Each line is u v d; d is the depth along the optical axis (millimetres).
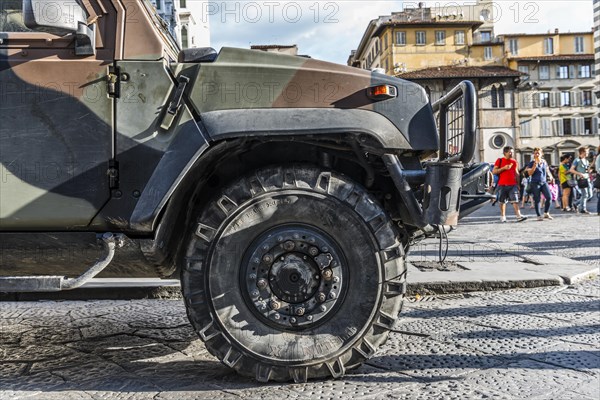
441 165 2848
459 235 11234
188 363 3434
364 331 2932
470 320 4457
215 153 2930
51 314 5016
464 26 64000
